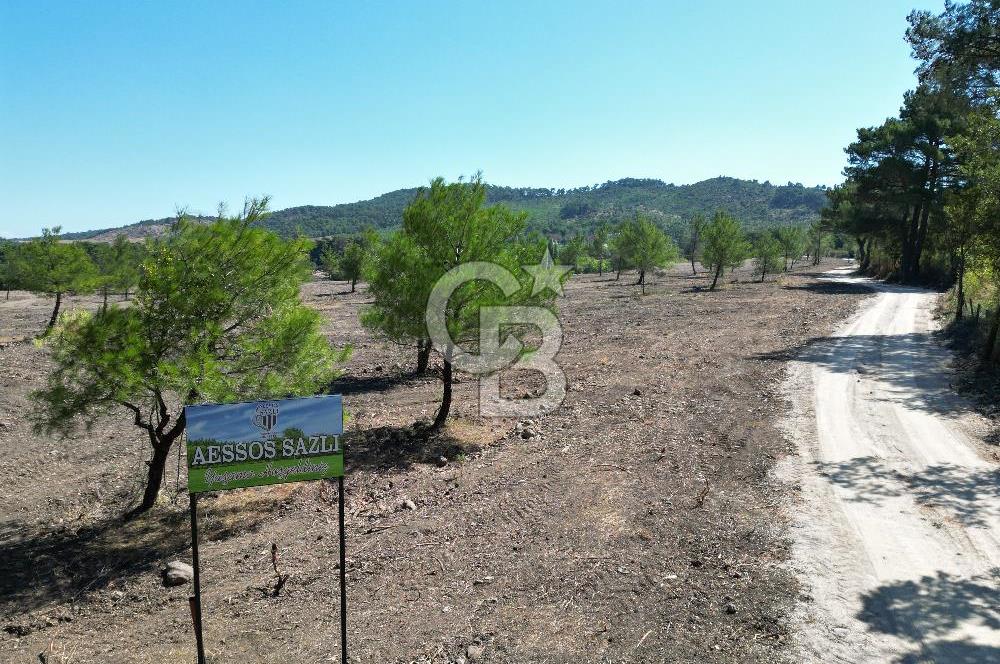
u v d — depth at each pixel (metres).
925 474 12.42
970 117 21.02
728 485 12.11
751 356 25.42
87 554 10.12
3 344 30.16
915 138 50.81
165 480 13.41
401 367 25.23
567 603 8.04
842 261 126.44
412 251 15.09
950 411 16.81
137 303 10.73
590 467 13.29
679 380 21.44
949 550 9.28
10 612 8.50
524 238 16.50
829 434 15.11
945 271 52.84
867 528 10.05
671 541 9.78
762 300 48.03
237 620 7.92
